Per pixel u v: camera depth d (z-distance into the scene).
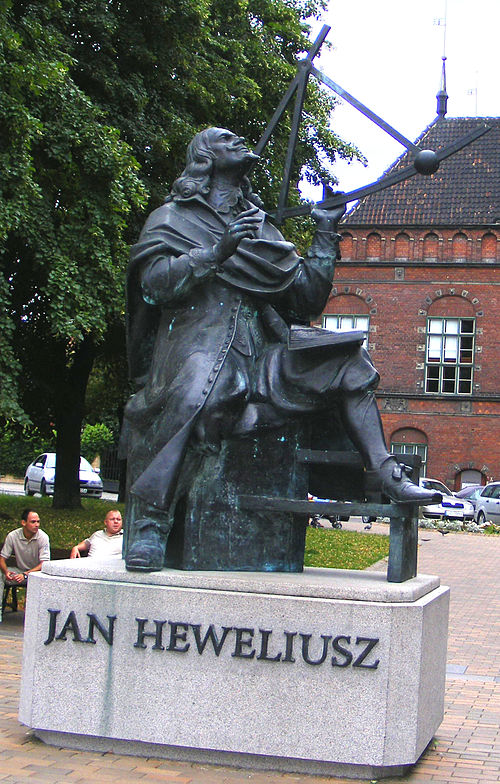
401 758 4.94
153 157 18.48
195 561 5.66
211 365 5.59
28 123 13.48
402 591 5.07
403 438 43.97
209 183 6.09
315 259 6.02
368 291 44.31
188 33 18.23
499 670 9.17
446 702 7.32
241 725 5.06
